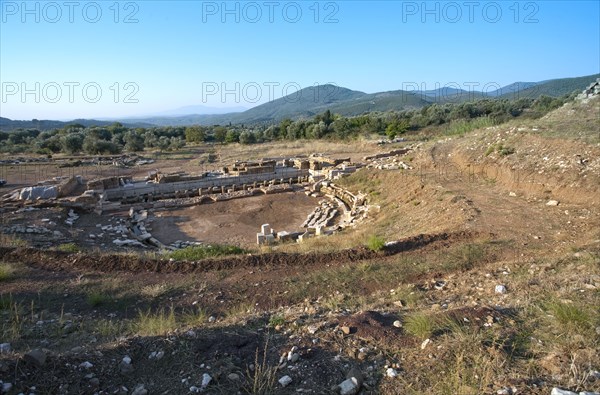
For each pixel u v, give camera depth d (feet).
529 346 15.64
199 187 94.79
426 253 35.91
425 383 13.91
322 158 111.96
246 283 32.50
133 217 71.92
